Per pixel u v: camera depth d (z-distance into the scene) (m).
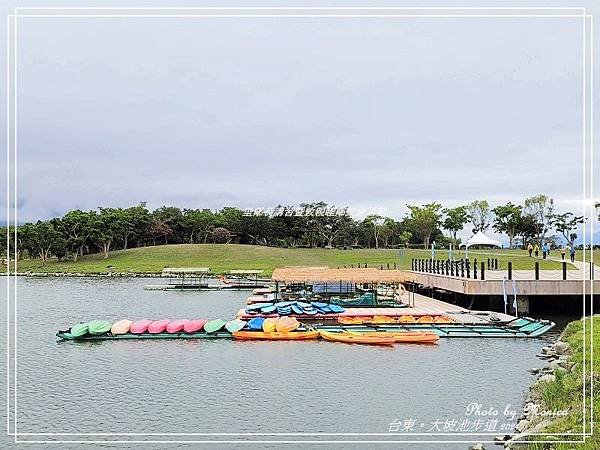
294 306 53.56
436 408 28.00
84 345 43.41
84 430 25.80
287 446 23.61
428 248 151.38
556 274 62.81
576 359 31.08
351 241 166.75
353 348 41.53
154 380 33.47
